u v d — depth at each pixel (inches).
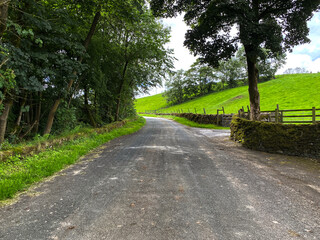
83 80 548.1
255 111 451.2
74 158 232.4
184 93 3708.2
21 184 148.6
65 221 100.7
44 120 478.6
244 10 345.7
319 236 88.0
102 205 118.9
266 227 95.0
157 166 207.3
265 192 138.9
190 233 89.6
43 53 331.0
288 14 427.5
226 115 769.6
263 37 359.3
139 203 121.2
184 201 123.9
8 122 381.1
